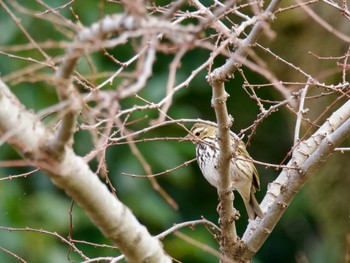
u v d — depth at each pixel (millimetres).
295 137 9211
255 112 19188
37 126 6668
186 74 18359
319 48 16484
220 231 9430
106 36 6160
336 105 15312
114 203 7043
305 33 16594
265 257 19891
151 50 5801
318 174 17016
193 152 16797
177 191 19172
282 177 10102
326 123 9523
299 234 19594
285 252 19828
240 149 11641
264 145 19625
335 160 16750
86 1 15906
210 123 8844
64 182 6805
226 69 8062
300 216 19016
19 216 15273
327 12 16203
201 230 17219
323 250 17922
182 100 18547
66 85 6332
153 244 7238
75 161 6812
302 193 18953
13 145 6609
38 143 6621
